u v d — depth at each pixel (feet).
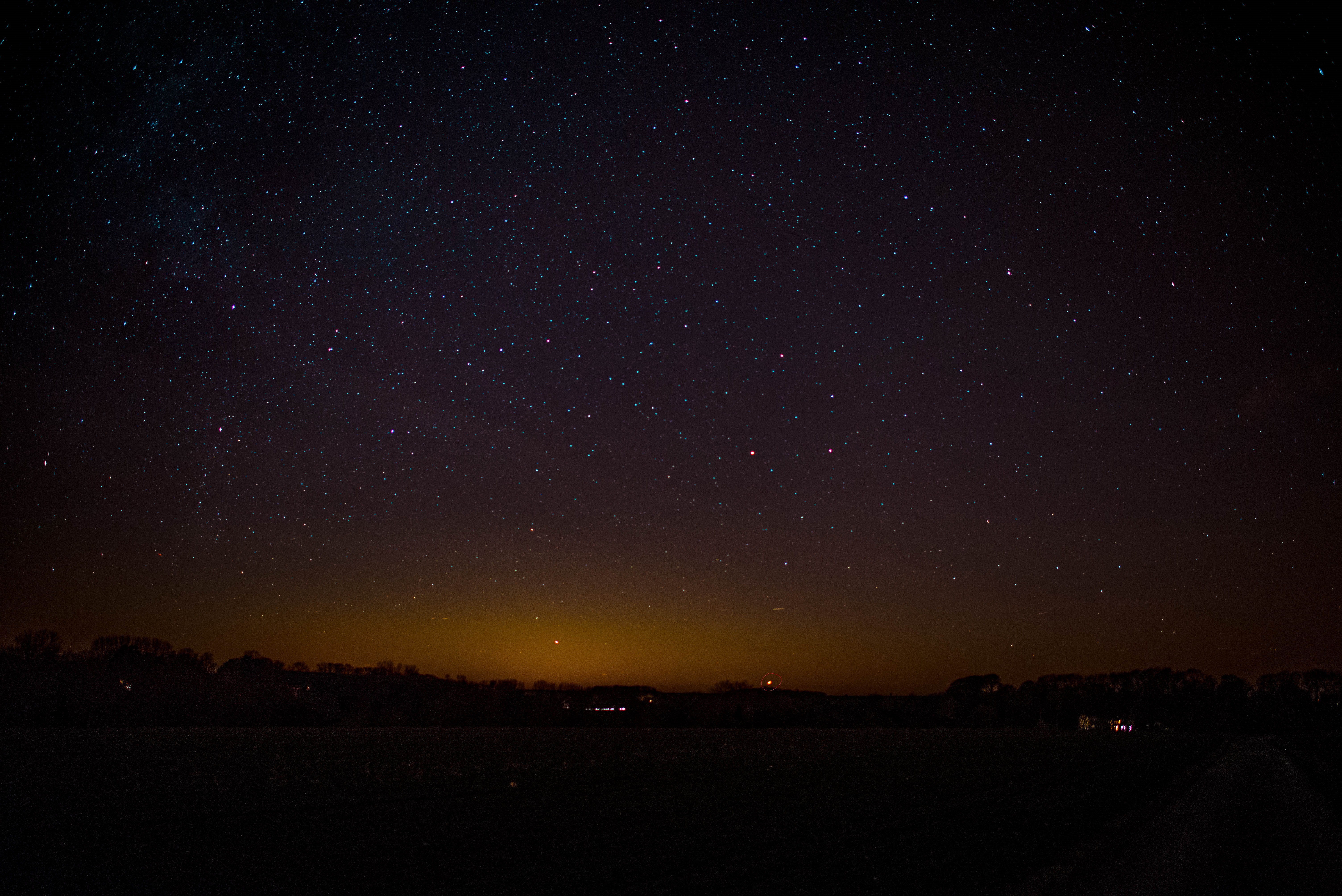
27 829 41.24
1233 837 40.98
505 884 31.55
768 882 31.91
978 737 179.73
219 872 32.99
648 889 30.91
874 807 55.62
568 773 76.54
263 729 138.82
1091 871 32.53
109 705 143.02
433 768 76.69
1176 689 324.19
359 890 30.55
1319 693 311.27
